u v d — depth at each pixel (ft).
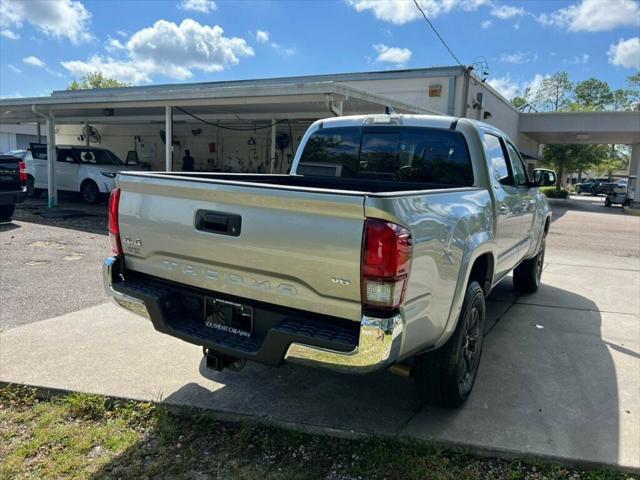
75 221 36.60
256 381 11.80
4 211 34.30
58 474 8.38
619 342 15.03
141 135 69.21
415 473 8.51
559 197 130.11
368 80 48.98
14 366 12.01
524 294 20.85
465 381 10.94
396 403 10.95
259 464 8.80
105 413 10.29
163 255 9.84
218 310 9.34
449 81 45.14
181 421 10.02
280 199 8.00
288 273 8.19
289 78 55.01
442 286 9.00
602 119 79.87
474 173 12.78
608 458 8.98
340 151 15.10
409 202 8.00
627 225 56.44
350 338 7.84
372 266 7.39
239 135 60.49
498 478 8.57
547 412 10.65
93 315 15.99
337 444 9.41
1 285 19.31
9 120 60.64
